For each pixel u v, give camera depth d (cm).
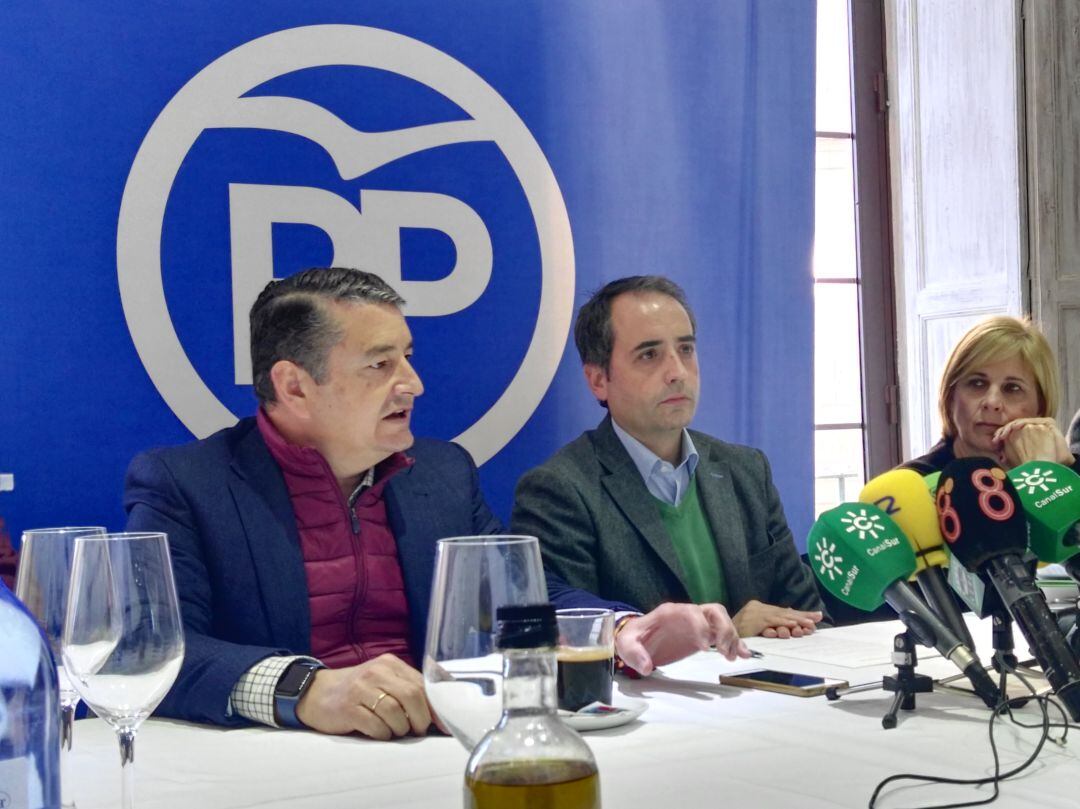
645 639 147
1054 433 240
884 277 356
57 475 231
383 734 121
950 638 124
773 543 233
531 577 91
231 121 247
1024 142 327
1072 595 141
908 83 349
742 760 108
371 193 259
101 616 92
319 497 176
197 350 244
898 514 129
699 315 288
